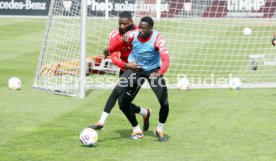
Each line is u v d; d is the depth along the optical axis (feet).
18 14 360.48
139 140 99.50
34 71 169.07
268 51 212.64
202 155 90.27
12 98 132.57
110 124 110.63
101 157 88.48
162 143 97.55
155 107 126.93
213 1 249.14
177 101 132.98
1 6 360.07
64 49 158.61
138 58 96.84
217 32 245.24
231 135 103.14
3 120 111.65
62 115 116.57
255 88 151.53
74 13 156.46
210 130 106.73
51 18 151.02
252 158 88.84
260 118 116.98
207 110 124.06
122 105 98.12
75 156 88.74
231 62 190.60
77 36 157.38
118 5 282.15
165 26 231.09
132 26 98.22
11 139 98.22
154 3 241.76
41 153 90.12
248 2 251.60
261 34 242.17
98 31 218.59
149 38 95.35
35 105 125.80
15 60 188.75
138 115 119.44
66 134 101.96
